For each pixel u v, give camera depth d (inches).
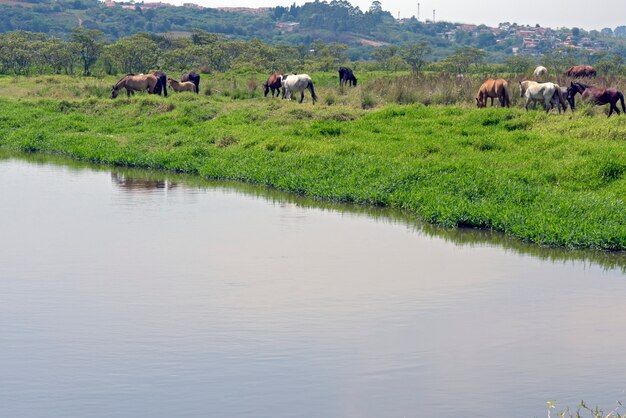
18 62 2407.7
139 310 446.9
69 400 341.7
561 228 593.0
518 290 485.7
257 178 845.8
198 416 327.9
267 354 386.9
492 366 374.9
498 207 653.9
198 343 399.9
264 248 580.4
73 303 458.9
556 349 394.3
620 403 332.2
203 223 660.7
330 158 856.3
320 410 332.2
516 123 991.6
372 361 379.6
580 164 753.6
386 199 729.6
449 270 528.1
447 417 326.6
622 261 552.4
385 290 483.5
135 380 359.9
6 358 382.9
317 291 481.1
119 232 627.8
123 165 985.5
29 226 647.8
